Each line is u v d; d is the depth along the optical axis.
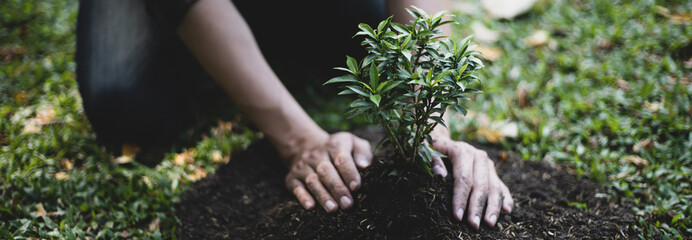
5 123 1.24
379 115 0.89
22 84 1.34
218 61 1.05
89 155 1.21
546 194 1.12
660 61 1.38
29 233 1.03
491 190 1.02
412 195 0.97
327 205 1.01
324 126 1.30
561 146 1.23
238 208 1.11
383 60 0.86
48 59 1.43
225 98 1.35
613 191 1.13
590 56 1.43
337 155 1.04
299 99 1.36
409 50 0.86
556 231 1.02
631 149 1.21
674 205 1.08
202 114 1.31
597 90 1.34
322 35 1.30
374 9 1.24
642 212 1.07
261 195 1.13
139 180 1.17
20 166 1.17
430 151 0.94
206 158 1.22
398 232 0.96
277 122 1.08
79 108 1.30
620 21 1.50
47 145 1.21
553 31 1.53
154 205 1.10
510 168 1.19
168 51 1.25
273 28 1.33
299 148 1.08
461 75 0.87
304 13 1.28
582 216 1.05
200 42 1.04
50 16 1.57
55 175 1.16
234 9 1.06
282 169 1.17
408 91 0.88
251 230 1.07
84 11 1.26
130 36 1.23
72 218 1.08
